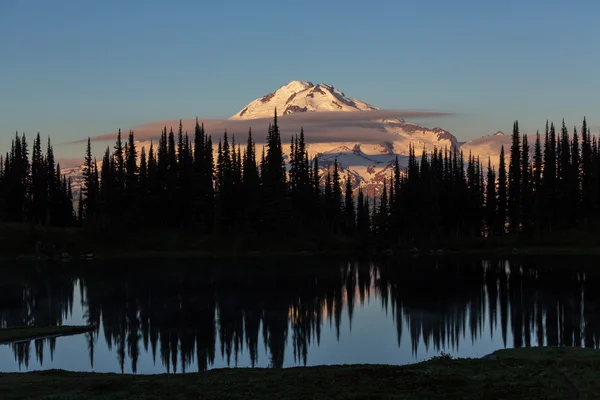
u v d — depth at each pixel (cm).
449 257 15000
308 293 9712
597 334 6450
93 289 10088
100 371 5194
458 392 3312
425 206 17588
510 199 17700
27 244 15138
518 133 17700
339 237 18125
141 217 16500
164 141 17175
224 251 15738
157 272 12200
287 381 3709
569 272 11350
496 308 8125
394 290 9919
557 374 3578
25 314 8012
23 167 16975
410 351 5978
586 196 16375
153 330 7031
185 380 3859
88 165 17862
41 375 4216
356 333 6856
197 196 16700
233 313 8056
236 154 18350
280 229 16575
